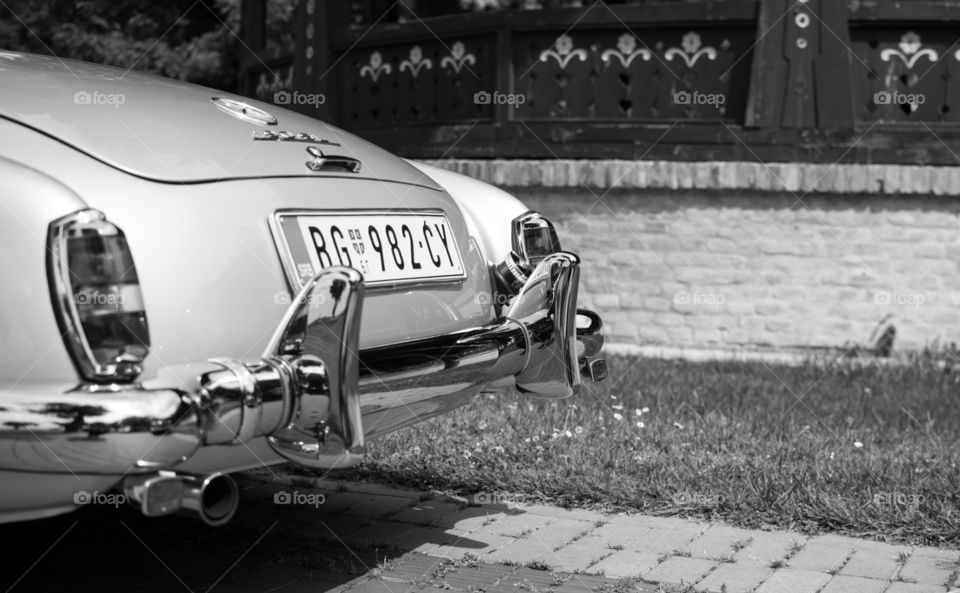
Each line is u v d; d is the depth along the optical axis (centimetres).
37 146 238
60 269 214
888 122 736
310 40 886
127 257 220
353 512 363
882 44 736
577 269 325
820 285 738
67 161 237
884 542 336
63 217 216
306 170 280
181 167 251
